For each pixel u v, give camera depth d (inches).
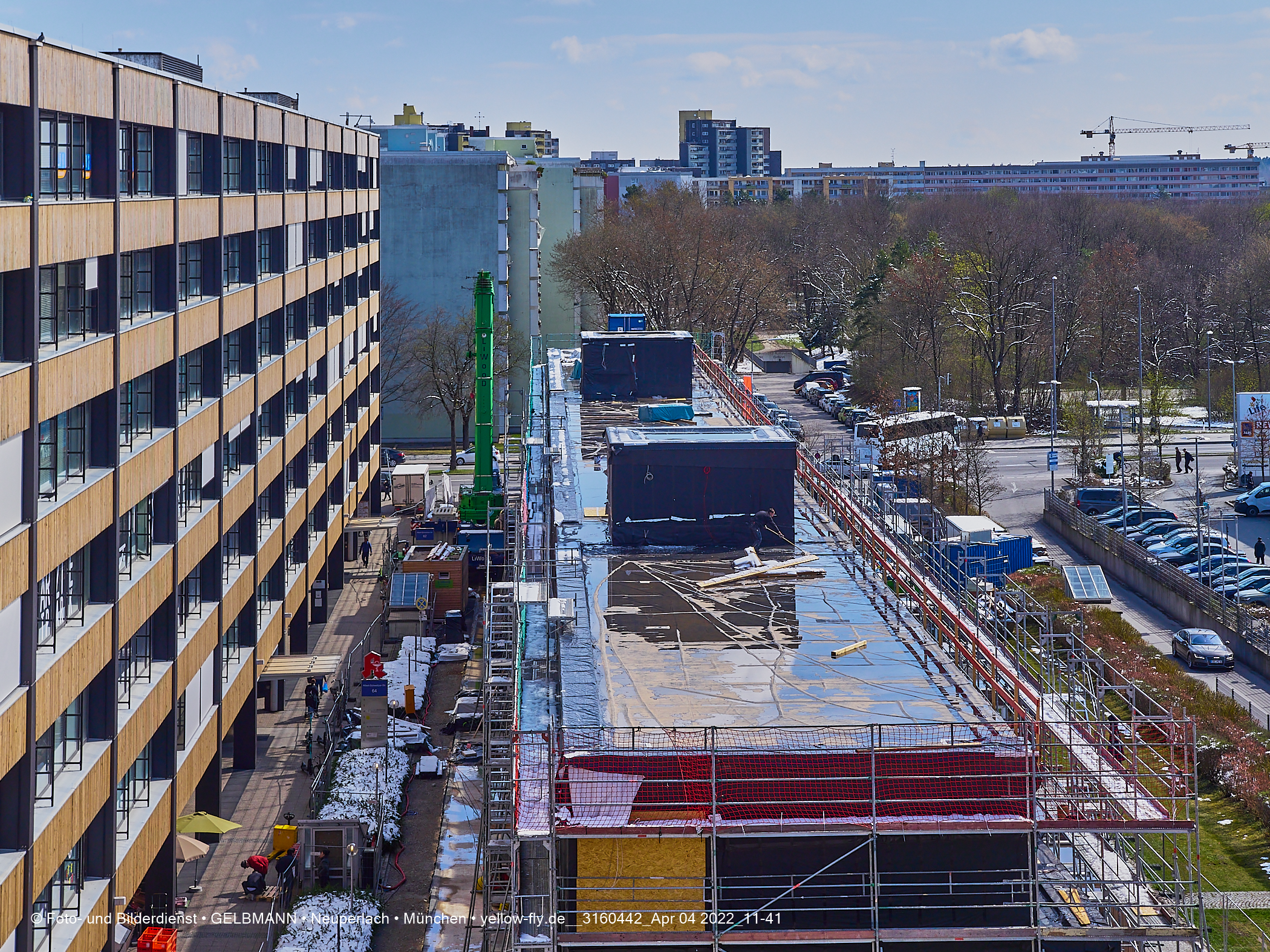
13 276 1151.6
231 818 1784.0
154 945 1353.3
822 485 1769.2
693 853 948.0
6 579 1081.4
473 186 4384.8
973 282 5689.0
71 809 1208.2
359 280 3363.7
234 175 2059.5
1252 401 3912.4
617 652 1170.0
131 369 1439.5
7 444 1108.5
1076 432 4311.0
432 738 2080.5
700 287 5255.9
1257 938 1413.6
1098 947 973.2
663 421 2213.3
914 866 961.5
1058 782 1046.4
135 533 1514.5
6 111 1149.1
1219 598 2571.4
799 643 1195.9
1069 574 2714.1
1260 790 1744.6
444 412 4557.1
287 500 2409.0
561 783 933.8
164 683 1515.7
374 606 2847.0
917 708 1048.8
